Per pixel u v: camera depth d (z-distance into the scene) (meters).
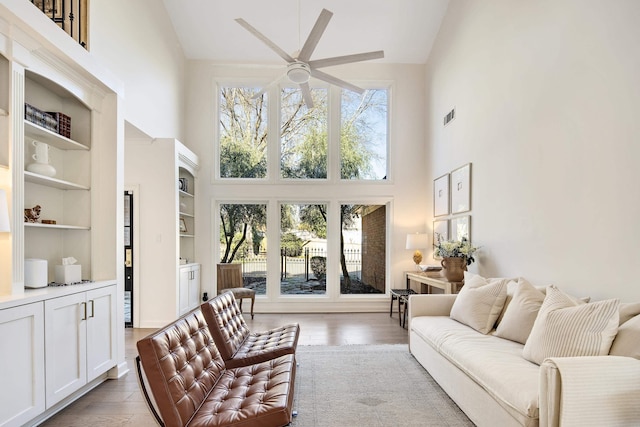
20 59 2.43
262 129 6.53
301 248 6.47
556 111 3.05
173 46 5.75
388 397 2.85
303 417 2.53
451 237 5.27
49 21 2.52
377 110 6.61
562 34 2.98
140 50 4.61
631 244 2.34
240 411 1.82
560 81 3.00
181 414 1.70
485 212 4.27
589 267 2.69
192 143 6.30
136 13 4.50
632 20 2.33
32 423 2.41
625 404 1.70
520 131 3.57
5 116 2.39
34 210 2.90
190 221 6.20
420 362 3.54
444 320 3.44
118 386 3.10
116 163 3.38
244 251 6.43
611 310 1.99
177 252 5.09
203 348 2.28
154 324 5.05
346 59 3.72
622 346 1.87
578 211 2.80
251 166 6.50
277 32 5.86
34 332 2.31
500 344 2.63
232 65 6.37
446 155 5.49
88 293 2.89
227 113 6.52
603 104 2.56
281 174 6.46
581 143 2.76
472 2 4.65
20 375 2.20
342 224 6.50
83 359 2.82
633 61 2.32
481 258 4.36
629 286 2.36
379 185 6.43
